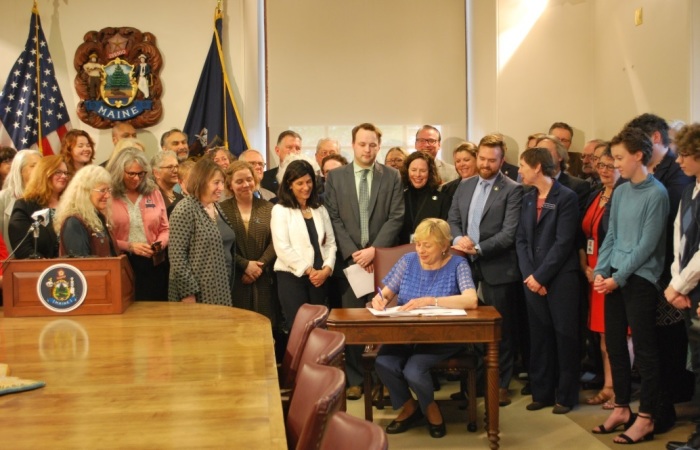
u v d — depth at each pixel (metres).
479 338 3.82
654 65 5.73
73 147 5.38
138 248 4.38
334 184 5.04
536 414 4.58
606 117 6.60
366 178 5.03
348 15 7.34
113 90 6.89
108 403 2.05
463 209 4.91
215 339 2.90
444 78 7.38
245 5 7.02
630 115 6.15
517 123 6.85
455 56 7.37
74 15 6.93
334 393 1.72
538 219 4.62
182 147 5.93
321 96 7.36
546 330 4.61
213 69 6.93
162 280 4.59
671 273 3.89
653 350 3.96
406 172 5.25
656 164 4.18
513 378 5.49
